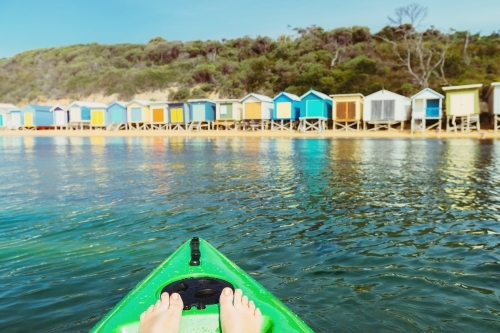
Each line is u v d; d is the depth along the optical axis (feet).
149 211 27.25
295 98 135.54
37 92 227.20
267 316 9.99
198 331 9.21
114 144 96.73
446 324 13.16
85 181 38.93
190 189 34.68
